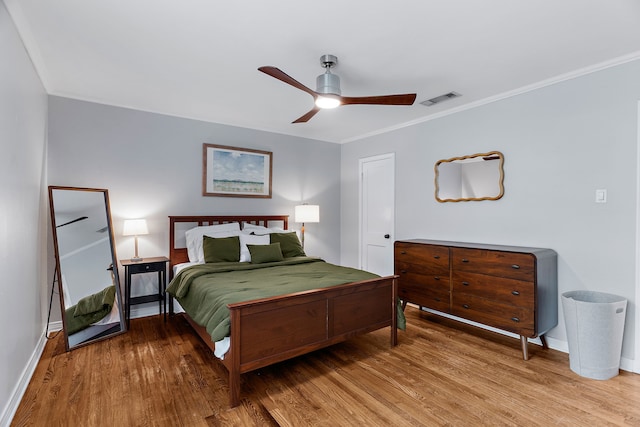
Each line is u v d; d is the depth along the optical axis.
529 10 1.94
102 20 2.04
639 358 2.49
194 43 2.33
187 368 2.56
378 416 1.98
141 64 2.67
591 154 2.73
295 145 5.04
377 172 4.82
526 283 2.71
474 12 1.96
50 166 3.27
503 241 3.33
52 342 3.03
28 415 1.95
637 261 2.49
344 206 5.44
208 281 2.89
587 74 2.74
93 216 3.40
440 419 1.95
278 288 2.55
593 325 2.39
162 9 1.93
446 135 3.86
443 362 2.69
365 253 5.05
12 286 2.02
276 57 2.53
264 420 1.94
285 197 4.95
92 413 1.98
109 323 3.24
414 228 4.26
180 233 4.00
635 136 2.50
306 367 2.60
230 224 4.27
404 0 1.84
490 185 3.42
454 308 3.28
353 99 2.45
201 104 3.66
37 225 2.75
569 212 2.86
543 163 3.03
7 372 1.91
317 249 5.27
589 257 2.74
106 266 3.39
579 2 1.86
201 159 4.21
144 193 3.81
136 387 2.28
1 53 1.80
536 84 3.03
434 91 3.24
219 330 2.11
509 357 2.79
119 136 3.66
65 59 2.58
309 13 1.97
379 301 2.94
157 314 3.89
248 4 1.88
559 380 2.40
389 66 2.68
